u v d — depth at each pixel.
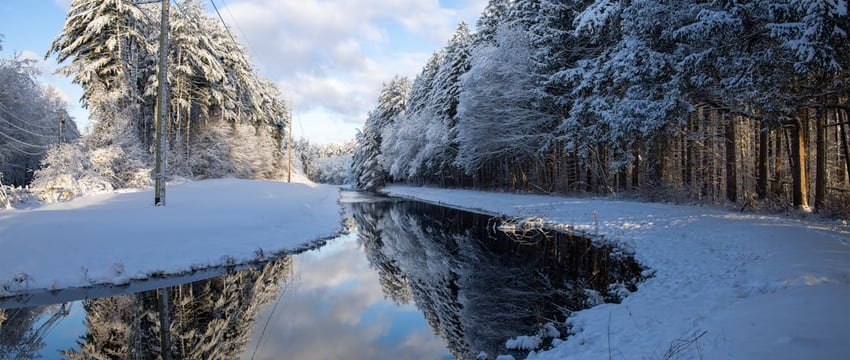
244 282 8.86
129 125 24.20
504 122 25.33
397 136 50.47
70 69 23.05
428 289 8.95
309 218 17.92
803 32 8.81
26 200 15.24
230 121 37.41
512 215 19.41
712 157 20.30
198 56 29.53
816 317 4.09
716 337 4.16
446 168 43.84
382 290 8.91
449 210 26.52
